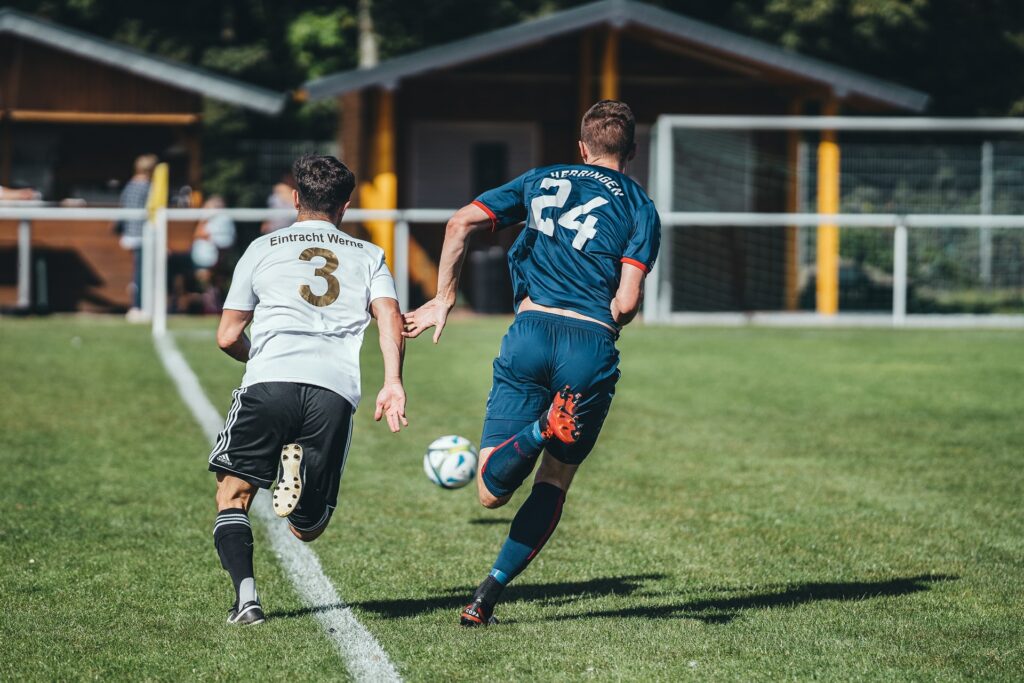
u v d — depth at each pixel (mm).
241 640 13977
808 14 87125
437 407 32219
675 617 15172
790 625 14844
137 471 23922
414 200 67812
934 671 13195
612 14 60125
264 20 102500
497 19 93250
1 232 57219
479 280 60562
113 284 58938
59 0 98250
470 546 18703
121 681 12656
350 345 14555
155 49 98250
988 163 73000
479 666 13156
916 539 19453
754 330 53156
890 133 92188
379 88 61781
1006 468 25219
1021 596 16266
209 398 32625
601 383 14305
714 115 67250
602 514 21062
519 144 68625
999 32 92438
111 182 66500
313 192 15164
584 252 14445
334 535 19328
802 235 67438
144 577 16641
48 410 30500
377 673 12898
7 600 15516
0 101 63750
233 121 95062
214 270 59375
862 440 28266
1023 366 41594
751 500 22188
